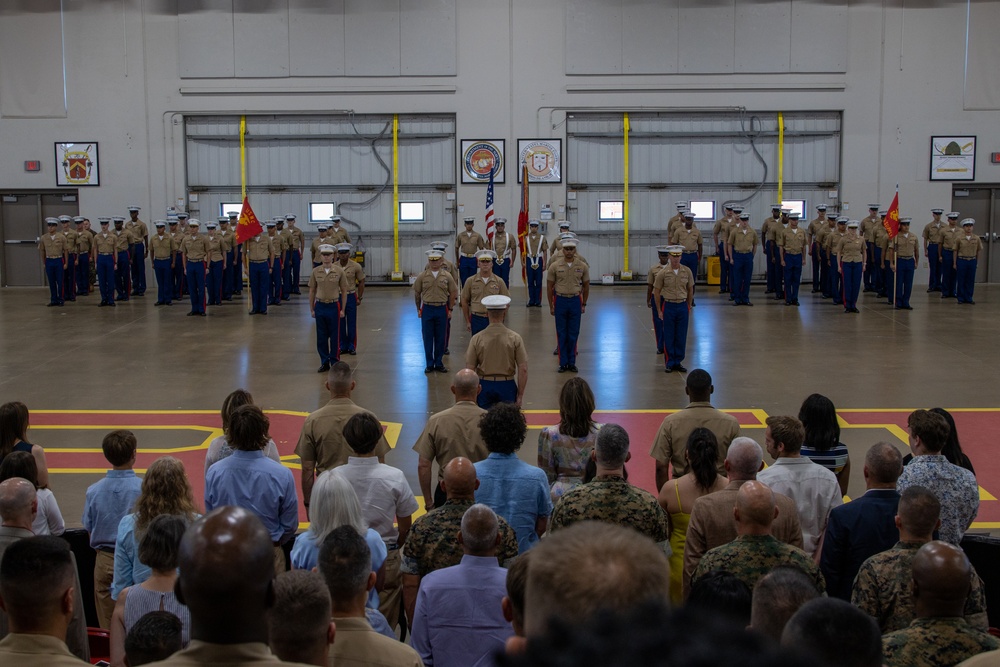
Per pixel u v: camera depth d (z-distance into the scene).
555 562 1.17
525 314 20.97
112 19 25.33
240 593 1.89
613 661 0.72
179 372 14.77
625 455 5.00
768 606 2.96
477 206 25.92
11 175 25.83
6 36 25.36
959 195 25.89
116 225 23.41
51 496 5.93
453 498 5.05
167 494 5.00
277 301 22.78
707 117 25.78
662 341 15.48
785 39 25.33
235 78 25.56
